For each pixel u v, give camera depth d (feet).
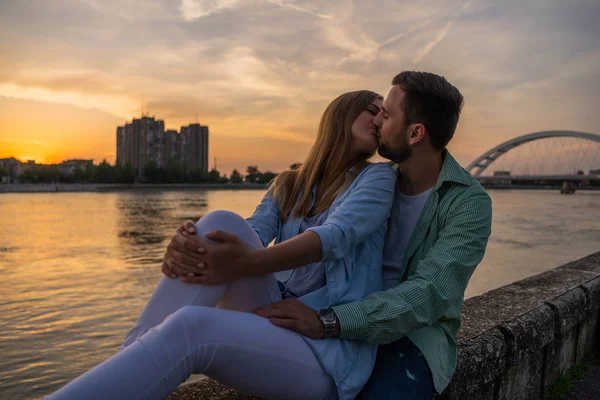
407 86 5.89
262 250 5.02
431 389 5.74
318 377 5.09
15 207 216.54
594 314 11.44
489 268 69.31
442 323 6.06
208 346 4.38
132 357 4.02
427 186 6.25
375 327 5.21
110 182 615.57
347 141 6.44
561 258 79.82
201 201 298.76
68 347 31.04
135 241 93.91
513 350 8.14
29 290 48.83
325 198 6.35
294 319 5.03
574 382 10.11
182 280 5.01
